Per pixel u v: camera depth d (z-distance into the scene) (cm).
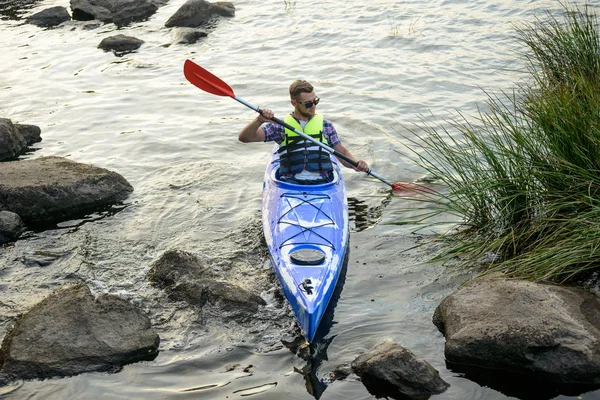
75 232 659
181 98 990
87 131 897
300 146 625
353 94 948
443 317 490
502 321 455
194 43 1228
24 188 683
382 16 1259
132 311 503
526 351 438
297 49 1148
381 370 438
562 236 537
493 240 574
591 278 511
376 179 732
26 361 462
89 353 470
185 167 784
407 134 823
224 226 655
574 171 544
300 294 500
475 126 806
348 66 1048
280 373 458
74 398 441
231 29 1291
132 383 454
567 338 436
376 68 1030
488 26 1138
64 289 523
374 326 499
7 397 442
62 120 936
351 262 581
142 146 843
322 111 903
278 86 1001
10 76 1119
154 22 1381
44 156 812
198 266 566
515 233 573
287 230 577
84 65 1152
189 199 711
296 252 542
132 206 704
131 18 1425
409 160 762
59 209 688
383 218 653
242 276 570
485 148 596
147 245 629
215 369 465
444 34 1131
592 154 548
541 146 577
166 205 702
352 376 448
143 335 487
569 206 550
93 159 816
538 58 809
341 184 660
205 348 487
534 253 531
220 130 877
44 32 1359
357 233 628
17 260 614
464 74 972
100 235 651
